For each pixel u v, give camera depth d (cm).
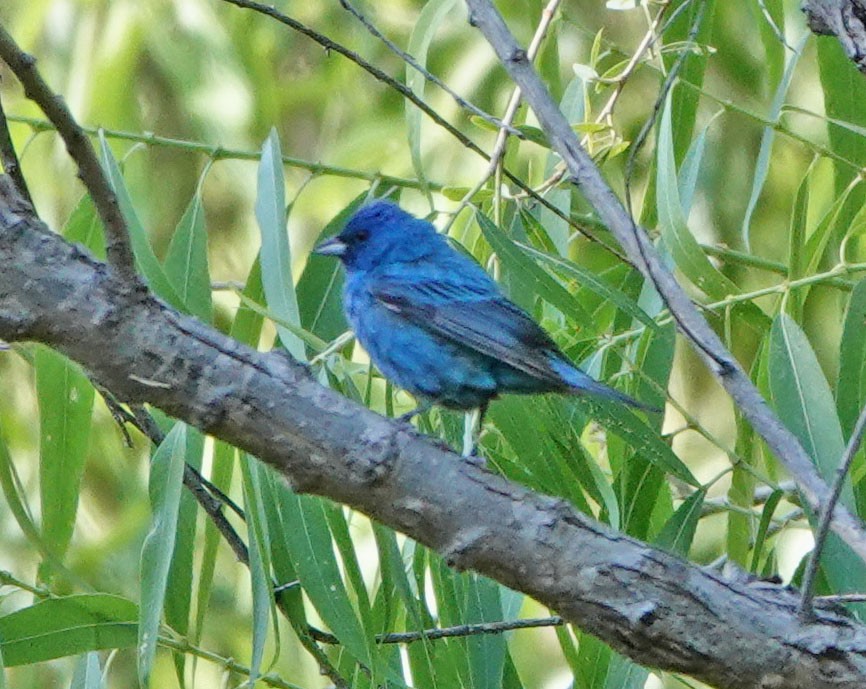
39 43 1229
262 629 661
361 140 1216
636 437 758
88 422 772
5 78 1212
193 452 748
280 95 1269
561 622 727
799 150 1180
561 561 567
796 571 793
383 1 1286
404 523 575
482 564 574
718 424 1218
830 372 1153
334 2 1291
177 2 1222
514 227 873
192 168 1234
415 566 750
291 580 733
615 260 1108
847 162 848
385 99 1262
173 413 568
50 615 727
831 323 1159
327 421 568
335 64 1267
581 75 863
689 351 1229
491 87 1211
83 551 1063
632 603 562
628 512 800
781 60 941
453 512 570
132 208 766
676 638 561
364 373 825
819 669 560
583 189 707
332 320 897
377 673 697
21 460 1124
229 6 1230
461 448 820
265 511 687
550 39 940
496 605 755
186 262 810
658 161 811
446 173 1202
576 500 778
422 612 746
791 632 564
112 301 556
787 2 1162
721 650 561
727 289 810
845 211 898
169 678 1123
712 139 1180
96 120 1191
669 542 755
